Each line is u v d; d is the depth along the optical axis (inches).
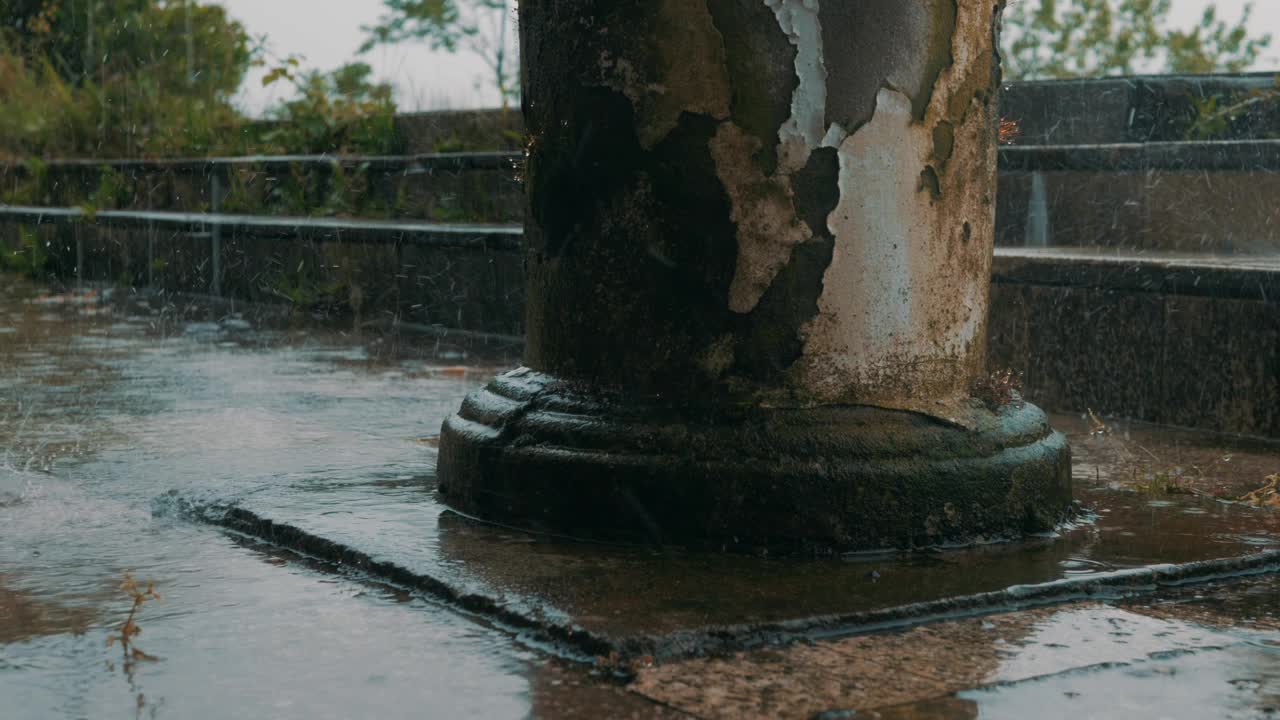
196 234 400.5
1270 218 265.4
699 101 121.0
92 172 524.7
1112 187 289.6
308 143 476.4
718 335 121.9
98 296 397.1
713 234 121.5
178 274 410.9
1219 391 186.2
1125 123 359.3
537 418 128.8
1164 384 193.3
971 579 109.7
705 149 121.0
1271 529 129.0
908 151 123.8
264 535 127.2
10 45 701.9
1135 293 196.5
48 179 545.3
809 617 98.3
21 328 312.5
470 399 139.8
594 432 124.4
